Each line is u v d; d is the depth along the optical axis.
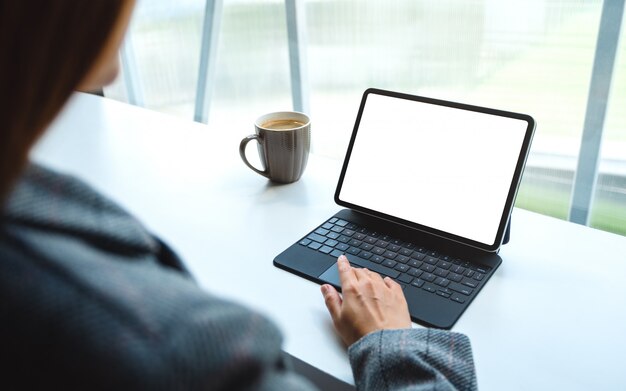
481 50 1.72
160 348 0.29
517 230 0.99
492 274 0.87
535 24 1.60
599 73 1.42
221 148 1.31
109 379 0.28
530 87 1.68
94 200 0.36
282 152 1.10
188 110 2.56
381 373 0.63
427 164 0.96
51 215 0.33
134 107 1.54
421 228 0.95
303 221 1.02
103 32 0.31
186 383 0.29
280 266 0.90
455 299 0.82
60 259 0.31
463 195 0.92
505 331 0.76
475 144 0.92
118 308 0.30
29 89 0.29
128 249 0.36
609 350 0.73
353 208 1.03
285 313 0.81
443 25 1.76
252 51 2.29
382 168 1.01
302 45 2.04
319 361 0.73
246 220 1.03
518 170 0.88
